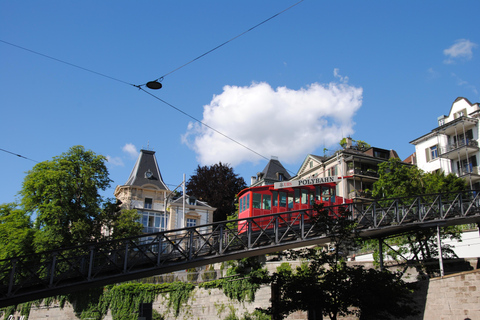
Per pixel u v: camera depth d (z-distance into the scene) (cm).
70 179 4244
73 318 4262
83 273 2236
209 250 2509
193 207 6262
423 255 3188
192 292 3850
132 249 2323
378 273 2205
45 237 3894
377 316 2175
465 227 3653
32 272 2147
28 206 4150
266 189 3156
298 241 2583
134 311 4031
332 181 3291
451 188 4144
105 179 4538
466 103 5412
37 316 4475
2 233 4028
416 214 3006
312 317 2845
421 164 5709
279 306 2166
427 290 2564
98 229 4344
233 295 3559
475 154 5138
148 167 6500
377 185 4619
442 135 5497
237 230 2584
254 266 3478
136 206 6094
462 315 2334
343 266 2278
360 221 2886
